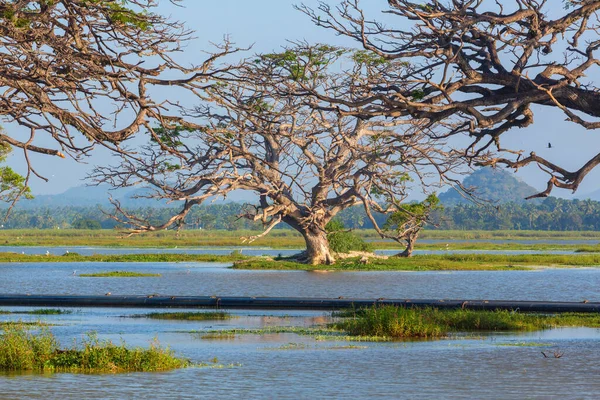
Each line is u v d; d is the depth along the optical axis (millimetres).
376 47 66750
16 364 61656
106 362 61656
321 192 190750
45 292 138125
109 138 47938
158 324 91062
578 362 64750
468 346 73750
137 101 47812
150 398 51094
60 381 56406
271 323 92375
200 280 164875
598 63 67500
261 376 58594
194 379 57531
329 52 153625
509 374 59531
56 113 46562
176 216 170625
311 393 52969
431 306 102688
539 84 66125
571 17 67000
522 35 67562
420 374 59625
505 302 102938
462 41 65312
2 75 45125
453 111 67688
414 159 157625
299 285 152125
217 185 166750
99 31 47844
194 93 49500
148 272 194750
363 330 81938
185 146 166375
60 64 46000
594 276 185125
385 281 163000
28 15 45406
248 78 51062
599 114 67062
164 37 48594
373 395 52094
